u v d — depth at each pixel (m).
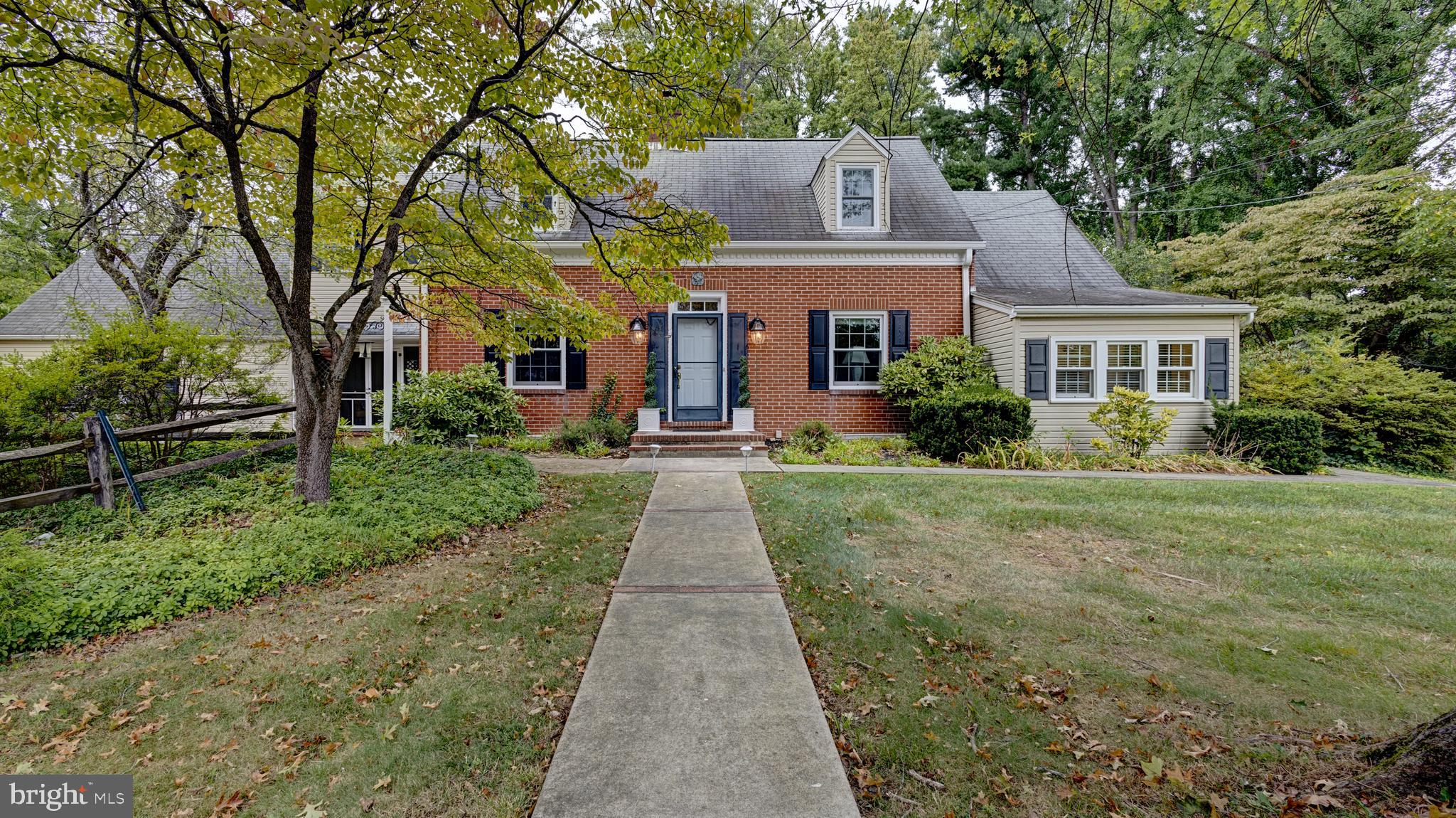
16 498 4.64
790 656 3.18
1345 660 3.23
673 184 12.87
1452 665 3.17
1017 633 3.50
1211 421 10.55
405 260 6.96
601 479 7.71
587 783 2.20
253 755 2.41
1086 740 2.52
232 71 5.03
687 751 2.39
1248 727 2.63
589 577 4.32
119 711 2.71
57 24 4.24
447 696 2.80
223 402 7.58
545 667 3.07
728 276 11.58
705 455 9.97
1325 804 2.12
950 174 21.69
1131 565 4.71
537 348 11.73
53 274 16.27
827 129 17.48
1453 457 10.49
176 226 9.07
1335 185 14.21
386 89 5.28
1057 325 10.52
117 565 4.01
